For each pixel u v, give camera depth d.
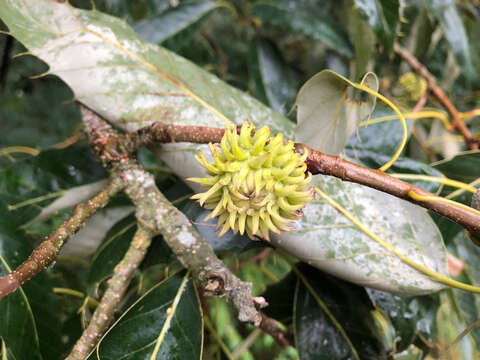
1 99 0.27
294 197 0.09
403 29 0.25
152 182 0.12
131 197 0.12
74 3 0.20
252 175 0.09
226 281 0.11
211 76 0.14
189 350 0.11
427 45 0.24
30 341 0.12
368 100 0.10
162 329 0.11
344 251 0.12
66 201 0.16
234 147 0.09
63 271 0.20
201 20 0.21
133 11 0.25
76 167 0.16
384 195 0.13
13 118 0.27
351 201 0.13
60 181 0.16
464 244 0.18
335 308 0.14
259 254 0.21
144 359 0.11
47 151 0.16
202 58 0.27
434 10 0.20
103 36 0.13
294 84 0.23
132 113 0.13
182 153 0.13
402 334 0.15
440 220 0.15
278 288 0.15
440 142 0.25
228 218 0.10
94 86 0.13
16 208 0.15
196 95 0.13
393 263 0.12
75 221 0.11
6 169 0.15
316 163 0.10
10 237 0.14
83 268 0.22
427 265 0.12
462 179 0.16
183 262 0.11
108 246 0.14
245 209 0.09
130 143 0.12
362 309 0.14
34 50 0.12
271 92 0.23
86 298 0.13
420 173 0.15
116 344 0.11
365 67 0.18
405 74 0.23
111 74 0.13
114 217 0.16
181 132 0.11
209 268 0.11
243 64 0.31
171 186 0.15
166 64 0.14
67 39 0.13
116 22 0.14
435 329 0.17
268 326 0.15
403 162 0.15
